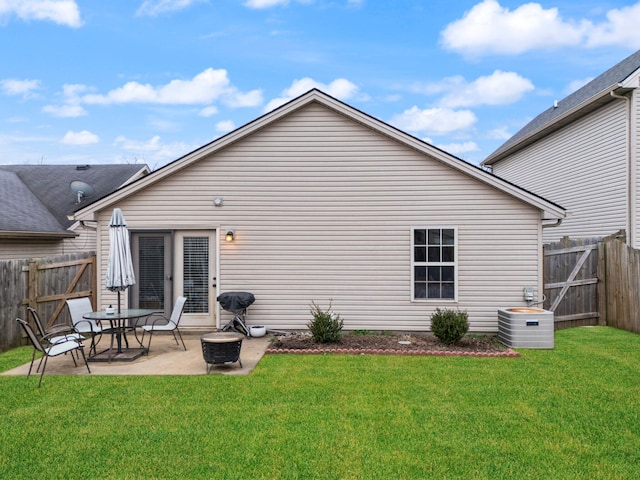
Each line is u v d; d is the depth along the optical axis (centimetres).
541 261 934
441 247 950
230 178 972
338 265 961
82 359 748
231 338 668
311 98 951
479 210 943
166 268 984
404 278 952
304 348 805
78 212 962
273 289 967
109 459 391
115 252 757
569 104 1556
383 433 442
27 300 877
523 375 636
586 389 571
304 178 967
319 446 414
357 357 749
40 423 466
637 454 400
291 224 967
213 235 983
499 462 386
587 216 1325
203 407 510
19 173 1830
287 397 543
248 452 402
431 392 561
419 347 814
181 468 376
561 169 1470
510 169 1883
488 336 927
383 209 958
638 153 1130
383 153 957
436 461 388
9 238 1285
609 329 995
